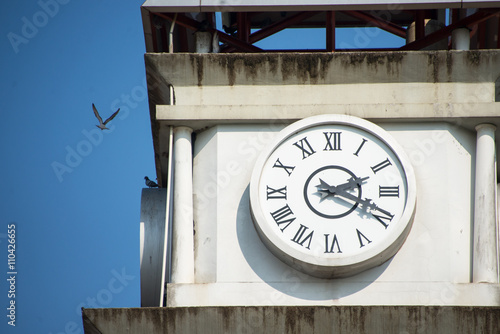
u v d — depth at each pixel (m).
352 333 31.00
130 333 31.39
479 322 30.73
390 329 30.94
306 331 31.09
